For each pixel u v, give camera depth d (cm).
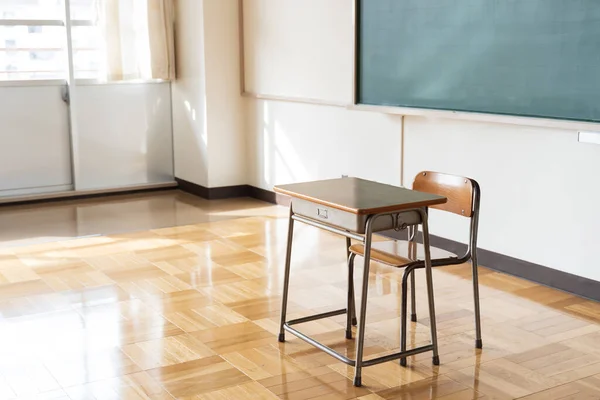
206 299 415
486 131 455
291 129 630
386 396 298
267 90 650
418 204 308
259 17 646
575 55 393
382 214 302
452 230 491
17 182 678
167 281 447
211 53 667
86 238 550
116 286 438
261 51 650
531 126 427
